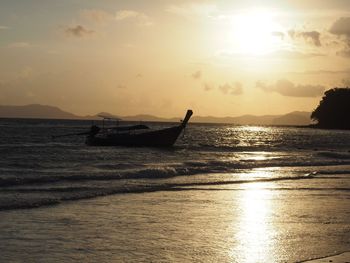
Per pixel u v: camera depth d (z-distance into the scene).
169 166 30.75
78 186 19.86
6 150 44.44
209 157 42.75
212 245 11.26
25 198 16.36
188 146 60.78
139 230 12.54
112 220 13.64
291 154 50.44
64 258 9.94
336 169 32.72
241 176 26.58
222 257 10.31
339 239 12.09
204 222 13.74
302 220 14.35
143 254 10.38
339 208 16.55
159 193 19.25
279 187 22.25
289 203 17.45
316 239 12.01
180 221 13.78
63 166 30.25
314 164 36.88
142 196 18.33
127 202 16.78
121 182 21.89
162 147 54.22
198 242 11.49
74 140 70.06
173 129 54.31
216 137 103.06
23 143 60.06
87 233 12.05
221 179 24.67
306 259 10.23
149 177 24.72
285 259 10.23
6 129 106.38
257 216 14.84
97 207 15.60
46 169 27.86
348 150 64.25
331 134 148.50
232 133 136.25
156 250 10.72
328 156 47.44
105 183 21.36
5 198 16.22
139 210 15.30
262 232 12.68
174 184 21.98
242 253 10.65
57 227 12.55
